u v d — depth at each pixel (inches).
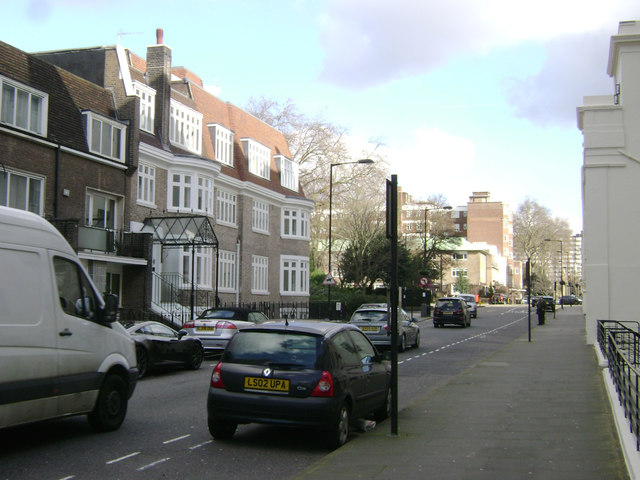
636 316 893.2
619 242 906.1
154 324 634.2
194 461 299.6
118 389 365.1
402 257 2306.8
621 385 372.2
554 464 283.7
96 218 987.9
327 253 2468.0
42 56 1120.8
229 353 336.5
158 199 1147.9
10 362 282.0
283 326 341.4
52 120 898.7
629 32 925.2
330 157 2128.4
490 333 1342.3
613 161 914.7
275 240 1601.9
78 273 338.0
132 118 1054.4
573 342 1043.3
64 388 314.7
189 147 1273.4
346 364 344.2
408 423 387.2
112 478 267.7
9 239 291.6
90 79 1082.7
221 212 1360.7
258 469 287.4
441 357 841.5
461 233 5615.2
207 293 1230.3
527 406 445.7
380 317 881.5
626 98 920.3
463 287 3607.3
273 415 316.2
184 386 551.8
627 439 292.8
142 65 1251.8
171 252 1165.1
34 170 853.8
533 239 4119.1
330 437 319.9
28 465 285.1
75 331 325.7
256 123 1678.2
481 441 333.1
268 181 1599.4
